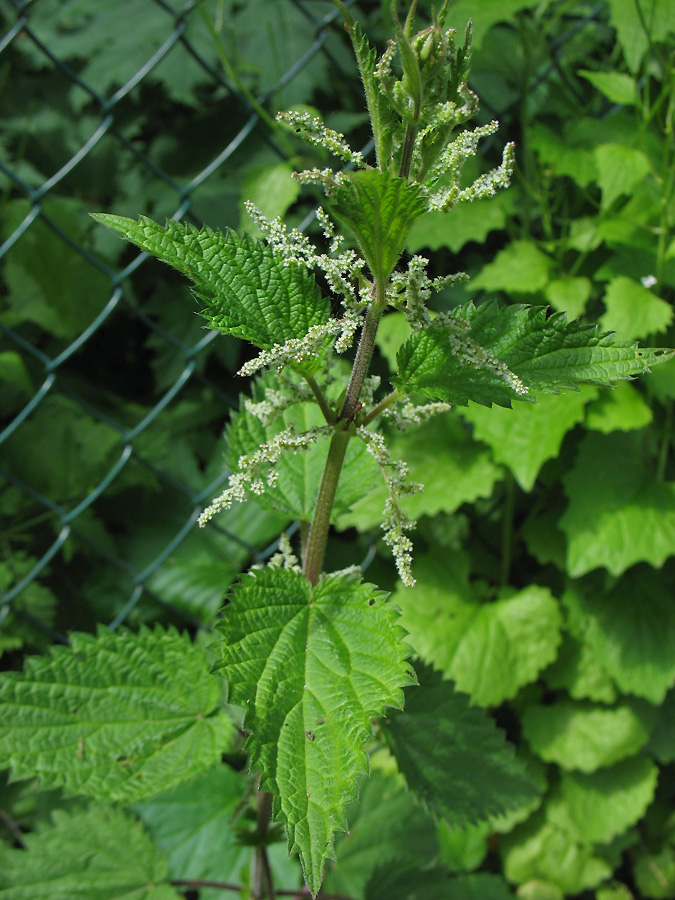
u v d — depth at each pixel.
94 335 1.02
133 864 0.52
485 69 0.86
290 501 0.49
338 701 0.40
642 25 0.70
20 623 0.81
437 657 0.76
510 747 0.49
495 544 0.91
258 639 0.41
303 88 0.89
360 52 0.39
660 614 0.80
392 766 0.69
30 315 0.93
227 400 0.78
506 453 0.71
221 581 0.85
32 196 0.66
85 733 0.47
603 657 0.79
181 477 0.94
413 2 0.38
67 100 1.03
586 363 0.41
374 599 0.42
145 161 0.71
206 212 0.92
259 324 0.41
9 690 0.47
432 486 0.79
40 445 0.91
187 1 0.93
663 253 0.74
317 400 0.42
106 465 0.91
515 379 0.40
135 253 0.97
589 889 0.85
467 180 0.82
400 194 0.37
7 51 0.99
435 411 0.43
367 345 0.41
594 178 0.78
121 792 0.46
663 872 0.85
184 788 0.62
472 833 0.78
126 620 0.85
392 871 0.57
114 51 0.92
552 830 0.82
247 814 0.51
